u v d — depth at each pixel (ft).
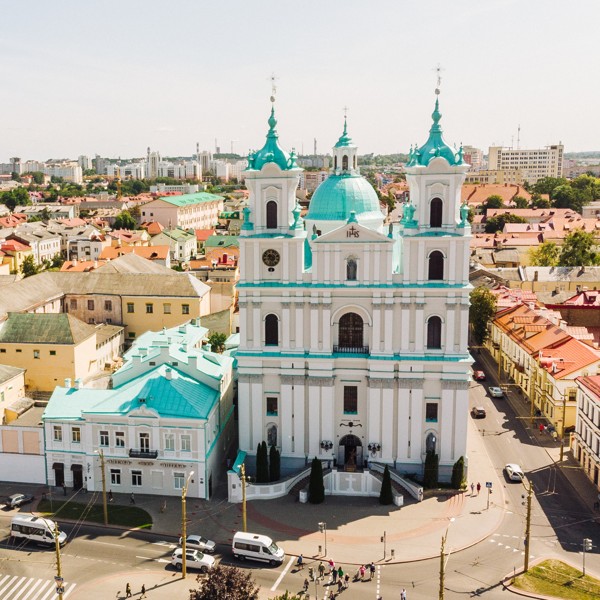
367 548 237.86
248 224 279.49
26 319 367.25
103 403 274.36
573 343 354.54
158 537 243.40
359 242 272.92
